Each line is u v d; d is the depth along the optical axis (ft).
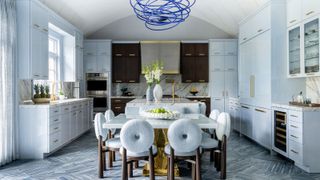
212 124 10.89
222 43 27.66
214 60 27.66
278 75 15.87
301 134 12.74
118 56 28.04
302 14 14.24
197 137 9.91
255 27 18.33
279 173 12.62
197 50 28.04
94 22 26.13
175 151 10.41
